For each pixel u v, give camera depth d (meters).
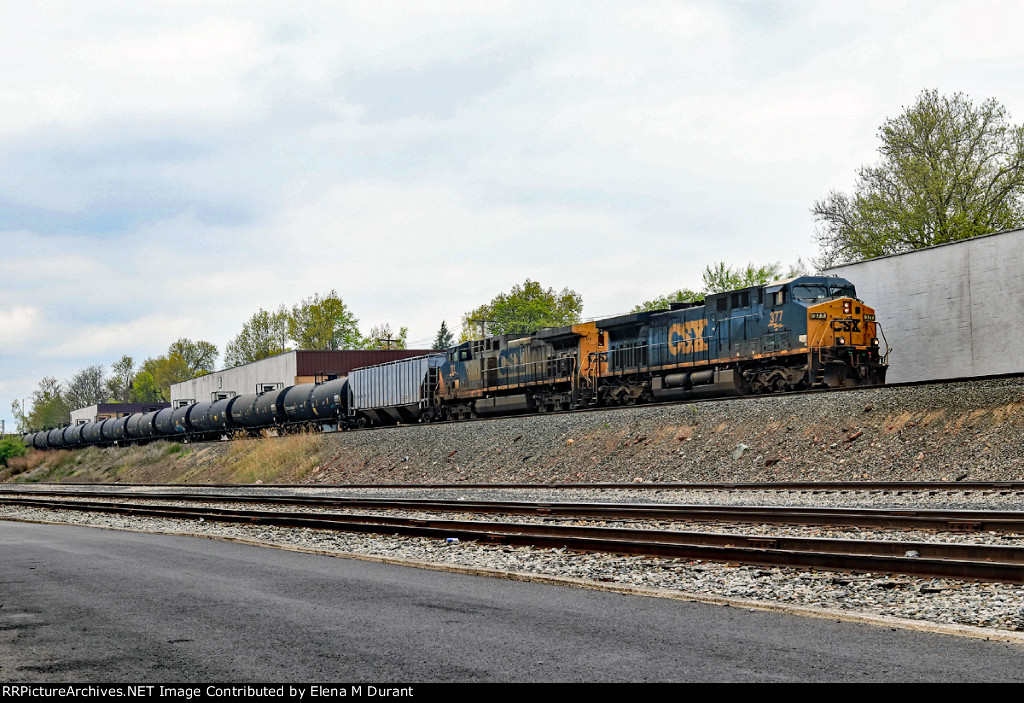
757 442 24.30
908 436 21.44
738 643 7.14
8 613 8.89
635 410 29.41
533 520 17.17
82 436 74.38
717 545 12.61
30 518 24.45
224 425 59.34
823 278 29.53
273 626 7.98
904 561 9.81
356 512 21.41
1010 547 10.16
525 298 110.69
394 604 8.99
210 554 13.85
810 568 10.49
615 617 8.22
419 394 45.59
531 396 39.00
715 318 31.23
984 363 30.50
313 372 72.12
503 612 8.50
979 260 30.78
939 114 46.75
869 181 48.81
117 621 8.36
